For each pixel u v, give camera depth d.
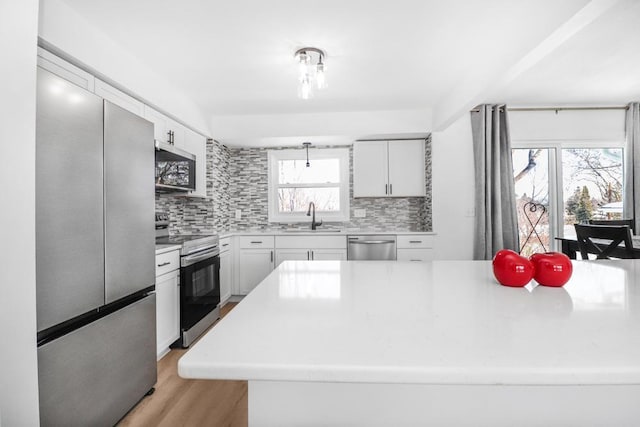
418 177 3.96
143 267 1.85
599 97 3.58
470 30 2.03
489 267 1.46
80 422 1.40
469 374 0.50
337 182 4.42
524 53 2.08
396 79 2.81
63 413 1.32
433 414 0.68
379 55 2.37
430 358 0.53
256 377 0.51
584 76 3.02
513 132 3.89
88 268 1.45
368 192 3.98
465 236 3.77
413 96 3.25
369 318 0.74
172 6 1.79
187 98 3.20
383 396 0.69
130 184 1.75
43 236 1.24
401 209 4.29
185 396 1.92
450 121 3.29
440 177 3.78
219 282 3.37
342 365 0.51
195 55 2.35
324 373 0.51
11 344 1.06
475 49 2.29
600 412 0.67
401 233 3.73
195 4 1.78
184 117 3.13
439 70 2.64
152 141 1.96
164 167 2.83
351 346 0.59
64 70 1.85
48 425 1.25
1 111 1.02
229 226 4.38
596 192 3.92
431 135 3.78
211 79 2.78
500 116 3.77
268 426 0.70
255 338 0.63
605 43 2.40
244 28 2.01
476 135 3.75
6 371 1.05
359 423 0.69
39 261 1.22
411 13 1.86
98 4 1.77
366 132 3.72
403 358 0.53
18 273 1.08
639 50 2.52
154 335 1.96
